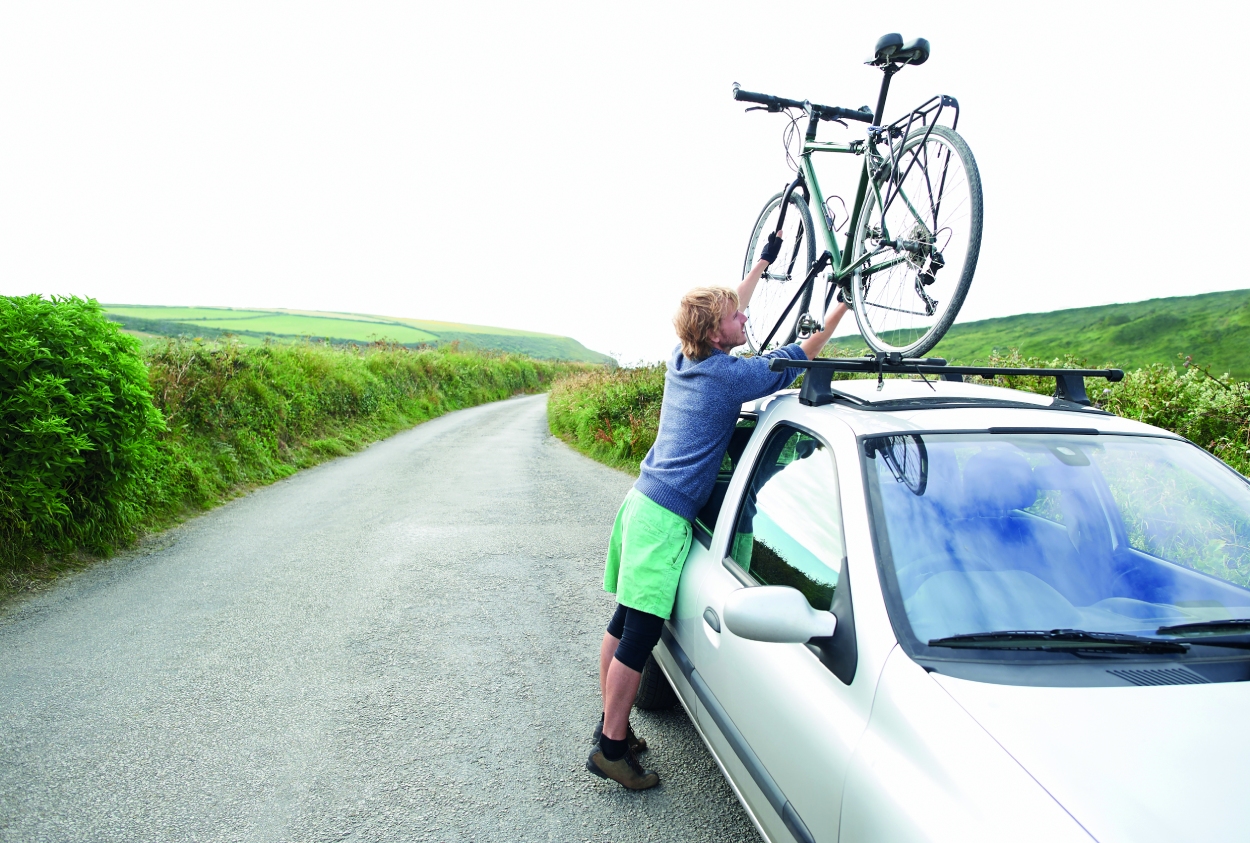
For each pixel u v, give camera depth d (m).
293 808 2.91
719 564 2.73
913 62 3.00
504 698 3.91
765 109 3.89
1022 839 1.31
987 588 1.90
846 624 1.91
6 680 4.08
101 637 4.74
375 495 10.30
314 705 3.81
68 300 6.48
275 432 12.97
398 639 4.75
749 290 4.00
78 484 6.57
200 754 3.32
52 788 3.04
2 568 5.77
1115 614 1.89
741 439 3.08
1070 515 2.12
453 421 25.59
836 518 2.13
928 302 2.86
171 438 9.52
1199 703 1.58
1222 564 2.06
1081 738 1.48
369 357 24.69
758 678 2.23
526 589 5.84
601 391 17.55
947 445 2.24
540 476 12.32
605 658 3.11
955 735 1.54
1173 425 5.32
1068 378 2.78
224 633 4.82
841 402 2.57
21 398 5.88
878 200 3.19
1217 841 1.25
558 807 2.94
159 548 7.12
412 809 2.92
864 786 1.65
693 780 3.12
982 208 2.55
